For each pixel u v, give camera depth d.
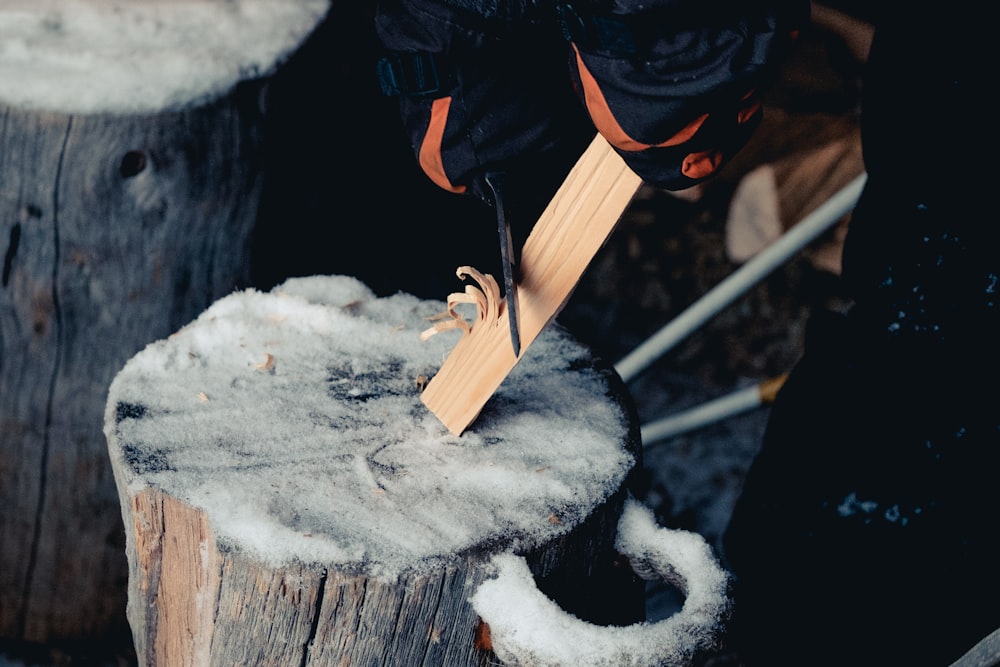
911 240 1.58
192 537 1.22
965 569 1.56
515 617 1.18
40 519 2.10
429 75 1.22
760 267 2.01
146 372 1.43
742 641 1.80
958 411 1.56
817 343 1.77
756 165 2.88
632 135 1.10
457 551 1.19
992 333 1.51
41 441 2.03
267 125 2.03
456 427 1.36
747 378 3.34
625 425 1.44
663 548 1.34
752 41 1.04
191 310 2.06
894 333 1.62
